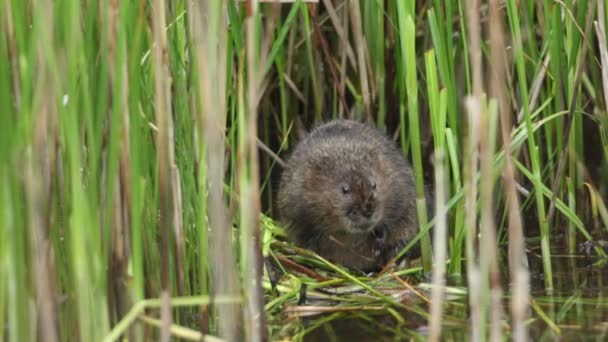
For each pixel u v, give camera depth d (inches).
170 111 296.8
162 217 293.1
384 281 391.2
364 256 436.5
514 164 400.5
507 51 448.1
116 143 261.3
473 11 251.4
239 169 278.8
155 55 281.6
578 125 433.4
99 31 277.9
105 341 249.0
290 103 496.7
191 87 322.3
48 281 245.0
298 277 385.1
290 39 470.9
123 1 254.7
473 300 253.8
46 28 232.7
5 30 256.7
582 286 372.2
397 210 429.1
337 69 482.3
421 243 398.9
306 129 501.0
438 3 390.9
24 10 255.1
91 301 250.8
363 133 442.9
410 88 379.2
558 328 314.8
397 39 426.0
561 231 450.9
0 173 225.3
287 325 333.7
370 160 422.0
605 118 438.3
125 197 287.9
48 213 262.5
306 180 430.0
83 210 244.4
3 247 230.5
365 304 360.2
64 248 285.7
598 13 402.9
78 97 273.9
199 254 317.7
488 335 312.2
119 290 289.4
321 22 474.9
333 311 351.3
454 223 410.3
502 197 440.5
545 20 411.8
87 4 268.8
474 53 252.4
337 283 377.1
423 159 477.1
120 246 287.3
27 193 240.1
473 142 269.0
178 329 269.3
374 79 460.1
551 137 438.0
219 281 266.8
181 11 335.6
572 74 413.1
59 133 268.4
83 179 286.0
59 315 271.7
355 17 438.0
